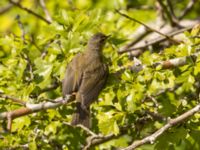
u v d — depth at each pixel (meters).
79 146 13.80
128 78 11.92
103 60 12.90
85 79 12.17
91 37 13.01
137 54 16.89
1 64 13.23
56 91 13.25
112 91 12.25
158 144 11.89
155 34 18.33
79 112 11.95
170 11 17.98
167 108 12.31
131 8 18.67
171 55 12.26
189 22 18.62
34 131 12.73
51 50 12.42
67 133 13.80
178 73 12.46
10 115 11.41
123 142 13.92
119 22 15.45
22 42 13.38
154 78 12.00
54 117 12.81
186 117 11.48
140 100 12.17
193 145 12.10
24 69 12.58
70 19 12.93
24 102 11.59
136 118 12.65
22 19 19.20
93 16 13.10
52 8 20.44
